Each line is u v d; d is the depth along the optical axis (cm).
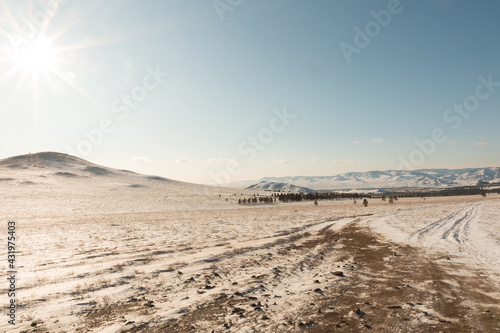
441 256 1067
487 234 1498
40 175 12388
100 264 1050
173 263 1077
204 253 1280
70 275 890
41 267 998
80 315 566
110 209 5959
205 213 4803
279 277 856
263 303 614
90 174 15438
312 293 677
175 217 3825
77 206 6172
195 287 764
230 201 9738
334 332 453
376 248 1339
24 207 5581
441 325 471
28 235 1919
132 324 513
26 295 693
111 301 652
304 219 3238
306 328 471
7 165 15012
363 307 570
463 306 560
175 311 578
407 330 455
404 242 1440
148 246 1472
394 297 628
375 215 3412
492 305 561
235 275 896
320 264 1046
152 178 17862
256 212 4884
